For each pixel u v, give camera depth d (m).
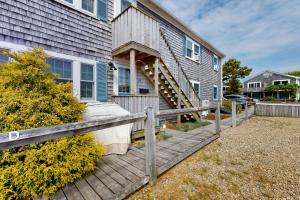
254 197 2.39
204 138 5.22
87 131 1.92
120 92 6.40
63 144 2.39
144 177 2.55
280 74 31.61
